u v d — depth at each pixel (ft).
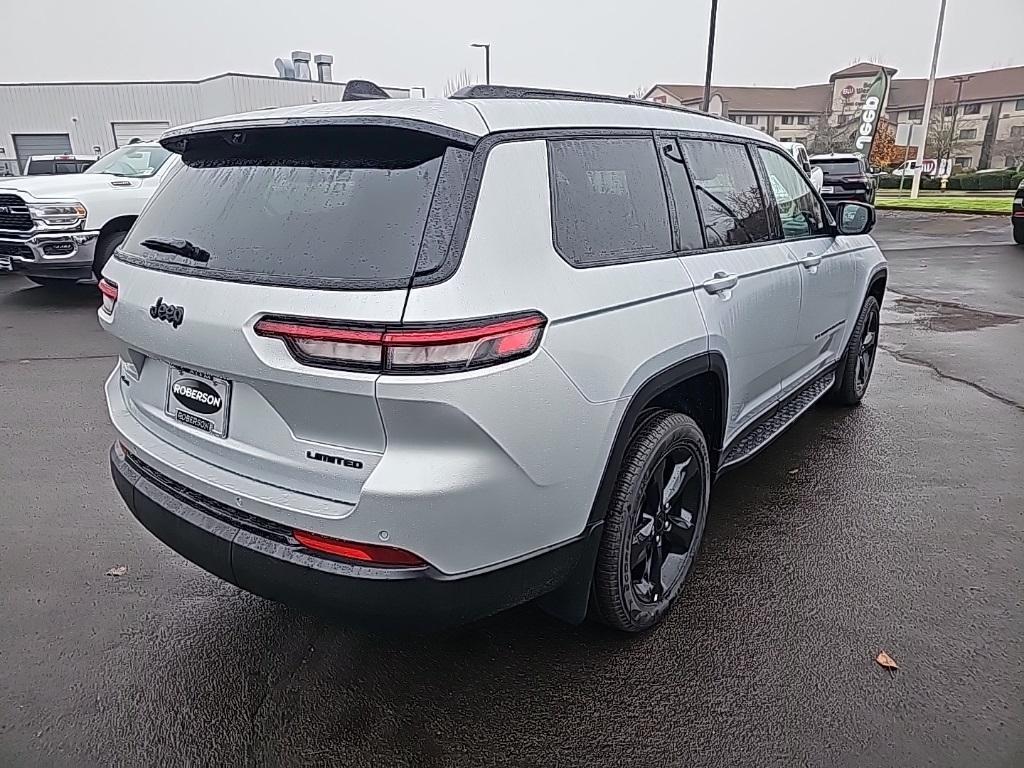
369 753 7.66
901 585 10.49
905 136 105.29
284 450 7.13
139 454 8.50
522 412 6.85
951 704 8.23
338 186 7.20
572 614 8.43
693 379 10.00
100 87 125.70
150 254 8.24
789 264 12.20
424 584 6.75
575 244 7.83
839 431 16.38
